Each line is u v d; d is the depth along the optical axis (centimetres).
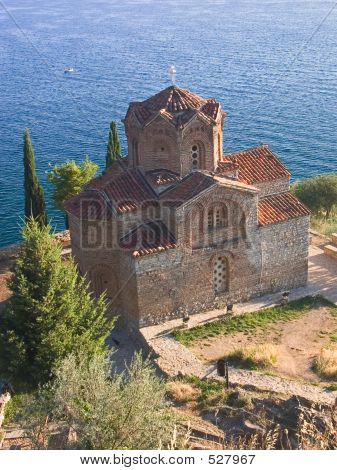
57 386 3016
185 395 3509
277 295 4662
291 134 11075
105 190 4247
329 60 18112
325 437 2038
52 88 16850
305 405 3291
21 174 10094
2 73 19762
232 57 19750
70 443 2761
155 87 15988
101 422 2588
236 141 10781
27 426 2869
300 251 4678
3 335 3516
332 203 7012
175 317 4341
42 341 3444
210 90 14875
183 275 4266
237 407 3356
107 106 14400
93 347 3631
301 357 3897
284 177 4681
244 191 4247
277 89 14600
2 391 3603
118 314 4434
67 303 3569
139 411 2616
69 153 11100
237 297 4544
